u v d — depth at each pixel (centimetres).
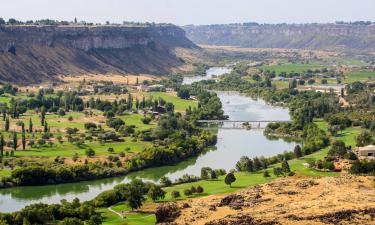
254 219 18212
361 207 18350
